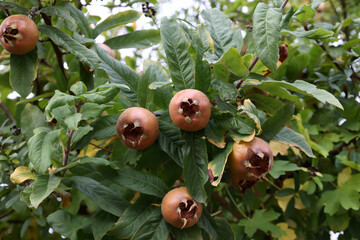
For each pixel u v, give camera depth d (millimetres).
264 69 388
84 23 432
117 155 381
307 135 461
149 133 328
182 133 328
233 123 322
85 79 421
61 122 319
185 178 315
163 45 343
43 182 314
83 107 333
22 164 439
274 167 468
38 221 470
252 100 400
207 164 322
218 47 398
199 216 324
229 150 323
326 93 314
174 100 310
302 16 458
